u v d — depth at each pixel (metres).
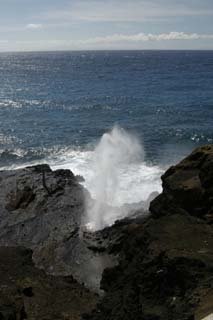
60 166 29.05
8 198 20.83
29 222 18.94
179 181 15.67
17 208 20.06
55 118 48.72
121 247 16.11
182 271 10.44
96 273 15.26
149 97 62.44
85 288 13.92
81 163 29.34
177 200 15.26
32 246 17.42
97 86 81.88
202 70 118.88
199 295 9.58
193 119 44.81
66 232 17.86
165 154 31.33
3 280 13.19
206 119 44.72
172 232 12.87
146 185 23.58
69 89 78.31
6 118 49.75
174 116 46.78
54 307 12.20
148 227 13.58
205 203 14.75
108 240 16.77
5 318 10.60
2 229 18.73
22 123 46.50
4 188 21.86
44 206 19.88
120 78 98.00
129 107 53.75
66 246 17.05
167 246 11.82
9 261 14.93
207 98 59.28
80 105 57.09
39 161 31.80
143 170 26.41
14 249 16.12
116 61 190.00
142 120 45.16
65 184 21.70
